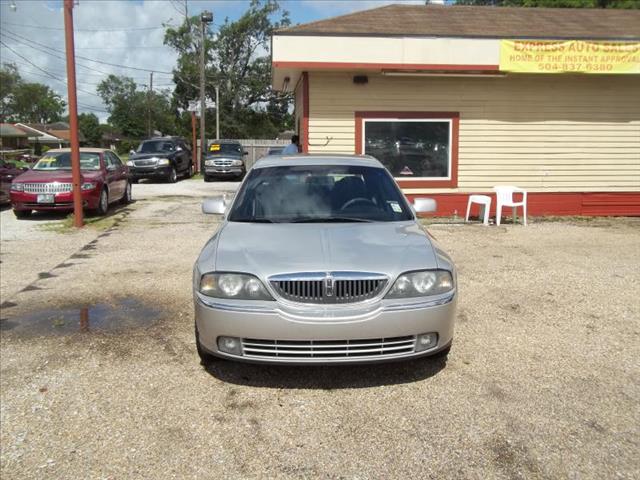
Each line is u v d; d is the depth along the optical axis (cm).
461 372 433
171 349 484
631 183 1266
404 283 391
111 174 1423
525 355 466
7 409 381
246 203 516
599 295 636
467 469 312
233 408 380
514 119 1223
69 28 1117
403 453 327
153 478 307
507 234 1032
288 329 379
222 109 5775
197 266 425
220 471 313
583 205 1264
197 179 2686
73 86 1134
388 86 1188
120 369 444
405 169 1215
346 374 430
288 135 3938
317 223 480
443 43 1123
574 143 1244
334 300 382
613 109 1240
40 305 618
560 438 340
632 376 425
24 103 9288
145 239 1016
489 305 602
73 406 384
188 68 5562
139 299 637
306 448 334
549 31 1205
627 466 312
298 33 1096
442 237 998
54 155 1386
